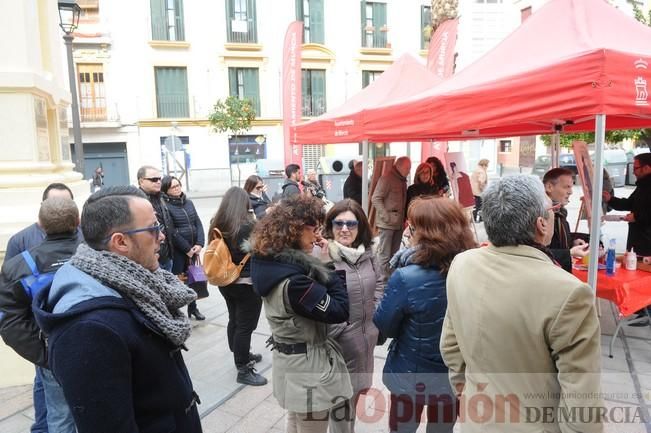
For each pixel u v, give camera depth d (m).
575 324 1.25
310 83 24.25
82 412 1.15
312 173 10.41
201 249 4.61
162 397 1.33
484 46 19.89
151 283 1.38
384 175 6.12
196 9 22.52
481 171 10.04
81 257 1.32
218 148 23.39
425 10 25.36
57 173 4.30
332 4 24.09
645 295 3.40
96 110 21.97
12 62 3.71
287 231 1.96
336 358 2.08
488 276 1.42
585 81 2.63
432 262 1.90
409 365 1.97
